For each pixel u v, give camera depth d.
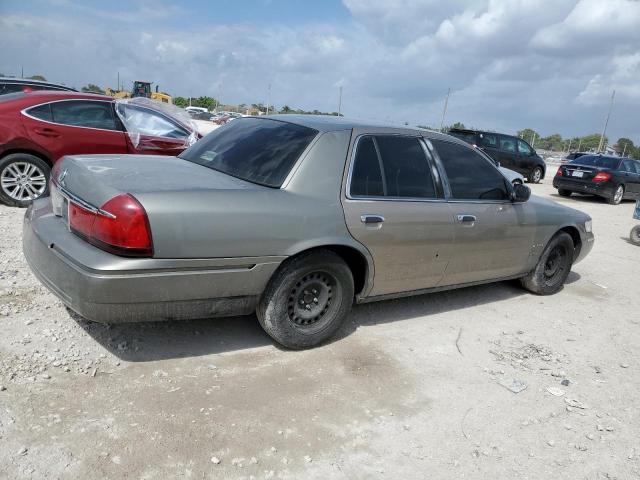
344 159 3.86
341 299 3.91
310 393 3.33
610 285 6.75
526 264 5.52
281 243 3.44
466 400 3.50
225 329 4.04
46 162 7.16
